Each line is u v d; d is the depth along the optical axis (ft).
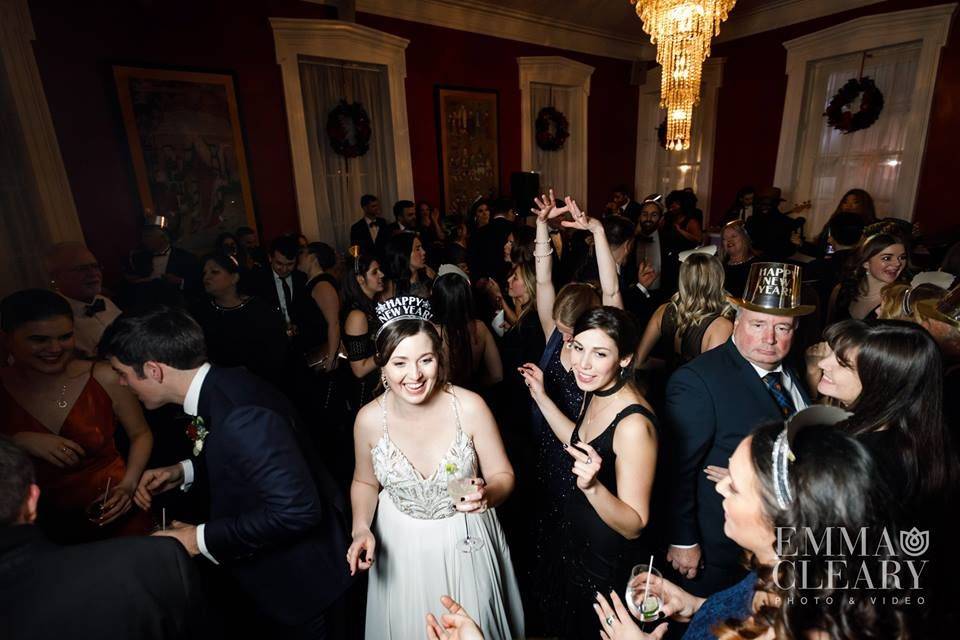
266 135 17.63
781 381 5.59
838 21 21.65
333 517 5.20
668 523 5.57
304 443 5.13
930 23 18.83
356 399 9.64
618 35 27.50
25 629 2.63
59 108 13.09
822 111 23.06
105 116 13.99
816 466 2.19
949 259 7.54
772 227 16.89
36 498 3.09
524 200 22.70
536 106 25.86
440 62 21.71
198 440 4.78
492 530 5.51
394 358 4.68
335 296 10.44
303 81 18.48
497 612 5.19
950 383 4.87
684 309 7.58
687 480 5.36
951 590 2.26
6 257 10.98
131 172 14.57
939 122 19.36
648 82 29.17
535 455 7.49
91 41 13.53
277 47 17.25
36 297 5.25
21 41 12.05
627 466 4.62
